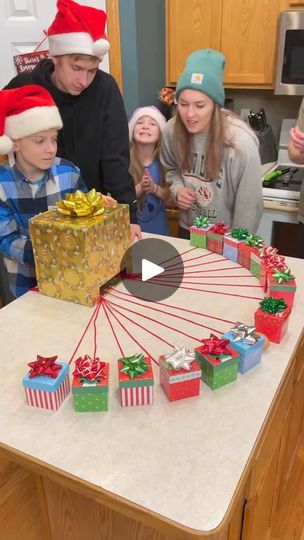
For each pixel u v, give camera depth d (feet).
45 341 3.92
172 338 3.90
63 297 4.51
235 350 3.44
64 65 5.51
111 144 6.31
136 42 7.90
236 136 6.36
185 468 2.73
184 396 3.25
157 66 8.98
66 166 5.18
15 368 3.60
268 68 8.13
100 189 6.71
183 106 6.39
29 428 3.06
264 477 3.61
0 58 8.19
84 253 4.15
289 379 3.90
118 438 2.96
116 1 7.64
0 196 4.86
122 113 6.37
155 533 3.27
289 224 7.92
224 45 8.28
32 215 5.00
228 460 2.77
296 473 5.93
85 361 3.29
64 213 4.31
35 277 5.10
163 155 7.48
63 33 5.31
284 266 4.48
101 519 3.48
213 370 3.25
